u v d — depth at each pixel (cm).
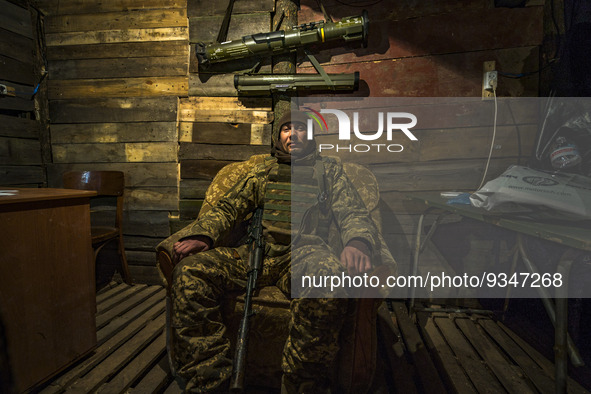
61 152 273
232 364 129
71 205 156
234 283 144
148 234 269
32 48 270
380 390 149
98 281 280
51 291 146
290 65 240
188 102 255
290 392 130
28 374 136
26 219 136
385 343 185
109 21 260
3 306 128
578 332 158
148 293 256
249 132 248
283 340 142
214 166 254
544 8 215
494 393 140
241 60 244
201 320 129
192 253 144
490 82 220
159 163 263
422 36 230
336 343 126
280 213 154
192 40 249
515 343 181
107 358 169
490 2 222
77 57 266
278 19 241
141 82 260
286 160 164
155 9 255
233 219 161
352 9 236
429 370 158
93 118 266
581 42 187
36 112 275
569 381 147
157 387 148
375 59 236
